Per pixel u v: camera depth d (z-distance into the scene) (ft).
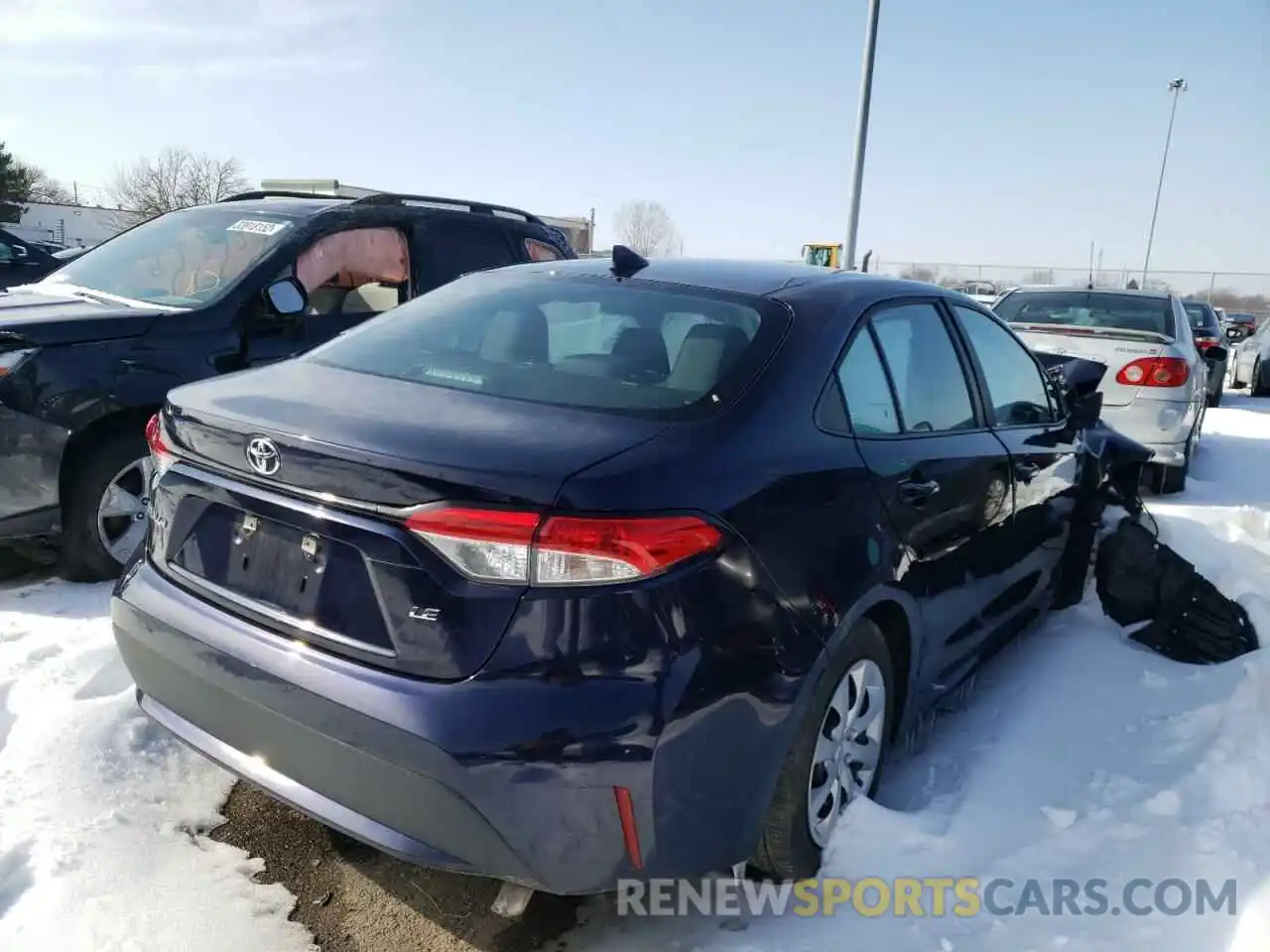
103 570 14.70
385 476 7.08
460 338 9.87
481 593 6.82
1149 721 11.76
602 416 7.97
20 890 8.31
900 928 8.22
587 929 8.39
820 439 8.65
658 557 6.89
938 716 12.00
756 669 7.36
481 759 6.70
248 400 8.43
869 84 45.83
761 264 11.35
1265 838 9.12
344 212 17.98
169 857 8.90
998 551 11.71
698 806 7.23
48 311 14.76
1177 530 16.48
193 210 18.89
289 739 7.48
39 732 10.20
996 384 12.46
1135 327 27.37
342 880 8.86
